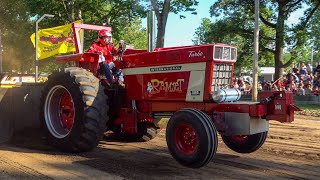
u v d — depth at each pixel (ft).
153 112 20.76
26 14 98.27
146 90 20.67
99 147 22.94
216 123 18.39
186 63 18.84
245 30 81.20
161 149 22.50
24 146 23.32
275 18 80.07
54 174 17.03
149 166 18.57
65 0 81.35
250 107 17.58
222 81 18.74
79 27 23.65
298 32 75.15
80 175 16.89
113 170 17.76
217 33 81.10
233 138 20.83
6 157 20.29
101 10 86.74
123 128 21.98
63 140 21.17
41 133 24.48
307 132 28.55
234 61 19.11
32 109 23.80
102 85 21.68
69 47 52.03
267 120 18.67
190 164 17.34
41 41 53.36
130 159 20.01
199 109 18.72
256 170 17.81
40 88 23.88
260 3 77.92
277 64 78.43
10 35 99.45
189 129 17.57
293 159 19.89
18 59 103.09
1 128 24.50
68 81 20.99
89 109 20.21
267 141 24.72
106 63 22.27
